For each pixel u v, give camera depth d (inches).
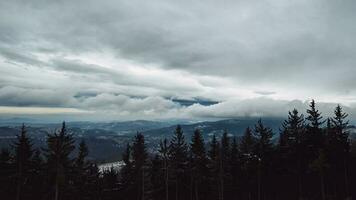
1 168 2148.1
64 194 2346.2
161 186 2832.2
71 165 2106.3
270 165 2596.0
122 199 2790.4
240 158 2790.4
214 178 2632.9
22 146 2129.7
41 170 2149.4
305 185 2751.0
